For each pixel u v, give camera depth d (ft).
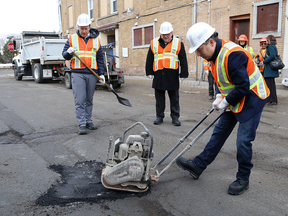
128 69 60.08
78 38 15.74
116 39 62.44
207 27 8.59
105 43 68.28
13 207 8.27
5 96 28.94
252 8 36.01
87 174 10.73
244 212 8.21
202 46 8.62
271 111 21.97
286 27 33.06
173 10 47.19
